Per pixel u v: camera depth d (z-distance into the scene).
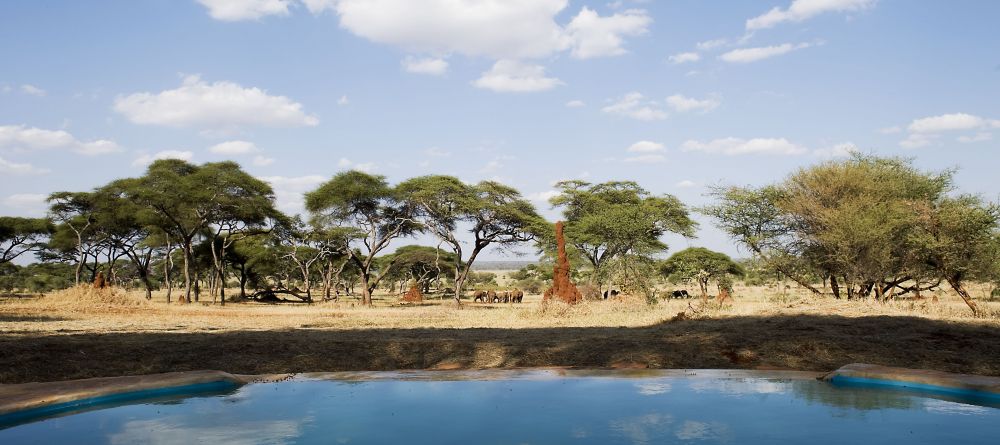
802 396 8.77
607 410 8.09
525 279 87.81
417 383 9.73
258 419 7.74
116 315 26.56
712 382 9.68
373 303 47.41
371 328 19.98
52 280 73.94
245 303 47.81
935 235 22.11
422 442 6.84
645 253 36.47
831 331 14.47
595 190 47.22
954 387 8.62
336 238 49.28
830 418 7.62
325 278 60.00
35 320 23.03
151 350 12.64
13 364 11.05
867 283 24.69
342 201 41.47
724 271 55.12
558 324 21.09
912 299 29.48
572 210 47.53
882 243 23.03
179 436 6.98
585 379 9.96
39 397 7.93
